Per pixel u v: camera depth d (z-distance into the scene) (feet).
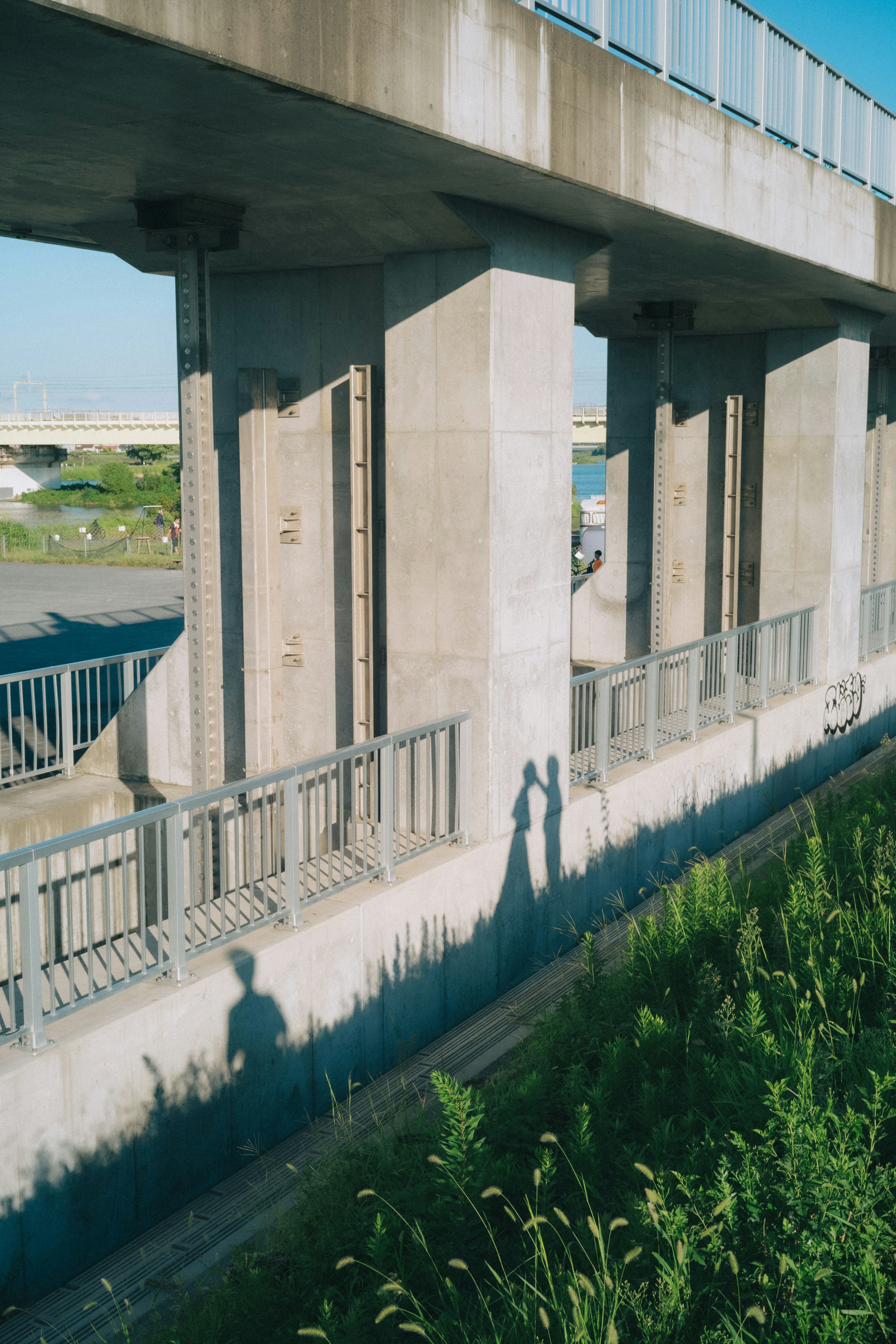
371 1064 23.22
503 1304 13.29
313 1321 14.33
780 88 32.60
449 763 27.35
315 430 30.40
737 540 45.42
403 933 23.95
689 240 29.81
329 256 27.76
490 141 20.33
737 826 39.32
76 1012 17.98
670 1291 12.04
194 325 24.26
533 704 28.19
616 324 45.88
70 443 290.97
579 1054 19.60
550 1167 15.28
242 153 20.11
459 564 26.48
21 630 78.84
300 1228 16.14
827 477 45.09
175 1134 18.85
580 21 23.07
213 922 22.45
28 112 17.52
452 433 26.17
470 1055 23.93
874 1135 13.92
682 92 26.61
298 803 21.75
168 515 203.31
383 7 17.62
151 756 34.17
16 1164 16.35
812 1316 11.71
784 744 42.80
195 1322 14.34
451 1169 15.43
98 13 13.35
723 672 44.88
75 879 31.73
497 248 25.34
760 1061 16.38
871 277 39.14
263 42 15.62
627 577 49.67
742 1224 13.12
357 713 29.50
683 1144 16.31
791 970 20.59
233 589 32.37
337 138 19.17
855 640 49.14
